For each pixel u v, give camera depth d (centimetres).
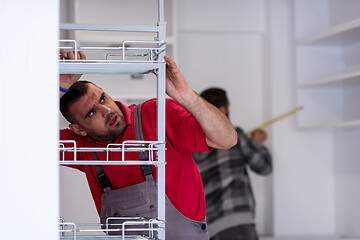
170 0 425
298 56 446
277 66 455
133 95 417
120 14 432
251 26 464
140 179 160
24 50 84
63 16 418
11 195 83
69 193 200
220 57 466
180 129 160
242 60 469
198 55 464
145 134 161
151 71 122
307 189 454
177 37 459
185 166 166
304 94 445
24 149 84
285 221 451
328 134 459
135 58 307
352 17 414
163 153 117
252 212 346
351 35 395
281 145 452
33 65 84
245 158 365
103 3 431
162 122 117
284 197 452
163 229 115
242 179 345
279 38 457
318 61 448
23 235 83
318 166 456
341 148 446
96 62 115
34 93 84
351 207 432
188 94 137
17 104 84
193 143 158
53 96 85
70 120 160
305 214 454
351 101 435
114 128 159
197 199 167
